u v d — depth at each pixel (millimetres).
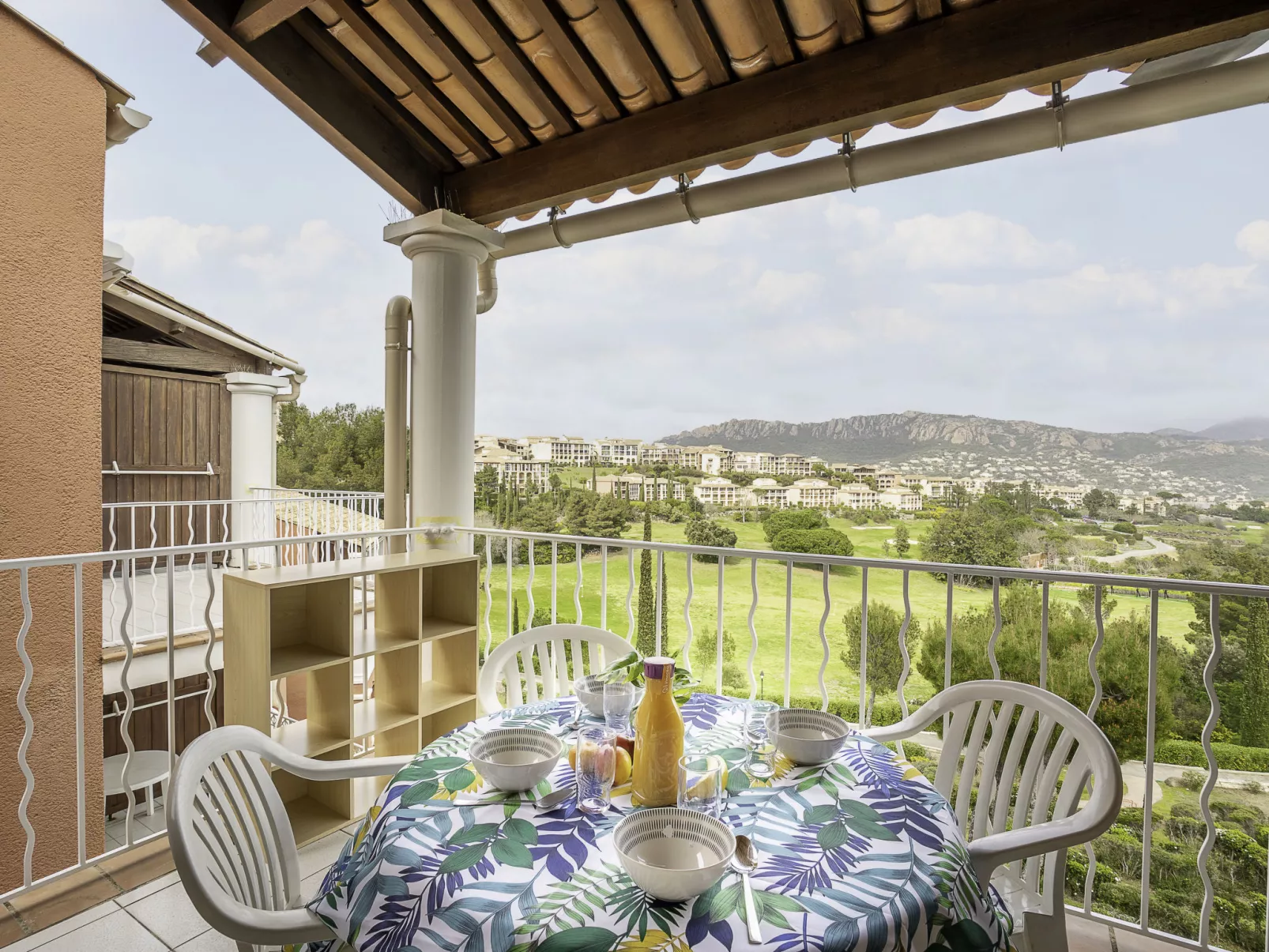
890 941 887
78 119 3803
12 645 3490
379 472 26953
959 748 1701
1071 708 1504
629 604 2830
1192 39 2164
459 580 3305
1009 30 2385
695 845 1052
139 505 5969
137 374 7211
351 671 2697
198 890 1035
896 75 2574
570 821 1159
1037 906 1460
